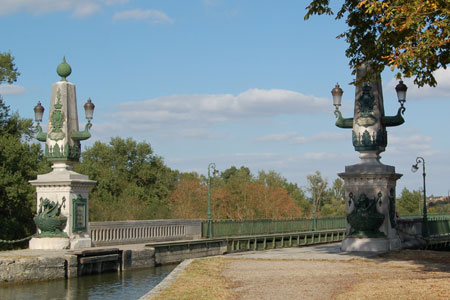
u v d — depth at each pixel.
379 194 27.34
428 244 33.41
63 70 31.09
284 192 93.25
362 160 27.81
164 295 15.34
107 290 23.30
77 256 26.66
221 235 41.34
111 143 81.44
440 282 16.36
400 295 14.33
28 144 45.69
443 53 17.64
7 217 42.53
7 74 49.12
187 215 73.31
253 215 85.62
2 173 40.78
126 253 29.41
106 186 69.88
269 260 24.33
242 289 16.23
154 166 82.06
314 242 48.47
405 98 27.31
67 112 30.67
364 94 27.69
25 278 24.41
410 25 16.05
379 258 24.38
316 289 15.84
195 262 23.81
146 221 35.00
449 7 15.81
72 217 29.78
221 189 87.81
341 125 28.42
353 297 14.28
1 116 47.62
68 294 22.27
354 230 27.80
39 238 29.39
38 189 30.27
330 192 127.38
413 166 35.62
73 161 31.08
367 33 21.42
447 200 124.44
